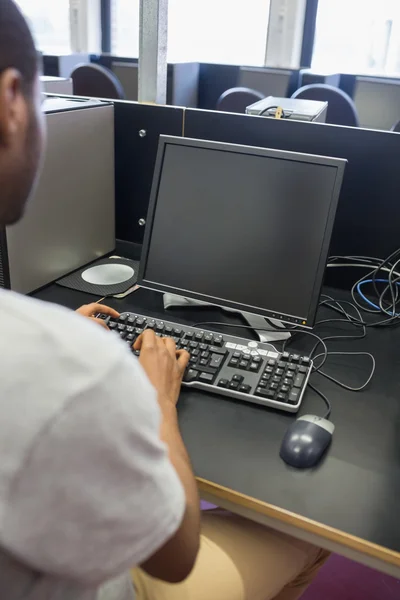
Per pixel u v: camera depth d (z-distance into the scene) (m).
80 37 5.51
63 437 0.41
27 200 0.53
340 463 0.84
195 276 1.23
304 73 4.21
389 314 1.28
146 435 0.46
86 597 0.51
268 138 1.36
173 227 1.24
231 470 0.82
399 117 4.12
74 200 1.37
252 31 5.10
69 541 0.44
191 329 1.09
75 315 0.48
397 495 0.79
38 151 0.51
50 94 1.59
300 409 0.96
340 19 4.90
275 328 1.18
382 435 0.91
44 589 0.47
